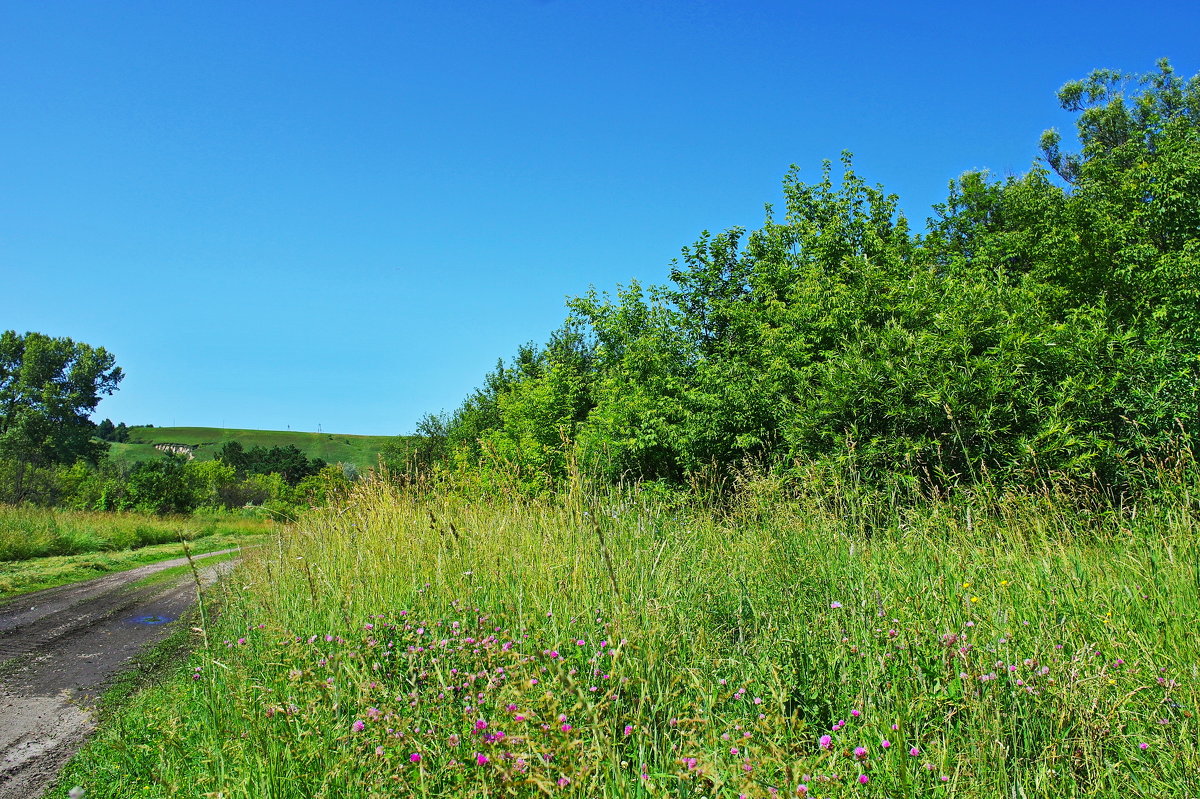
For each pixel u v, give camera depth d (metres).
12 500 31.92
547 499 6.65
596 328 17.31
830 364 9.76
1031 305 10.39
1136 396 7.76
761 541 5.02
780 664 3.44
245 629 6.01
